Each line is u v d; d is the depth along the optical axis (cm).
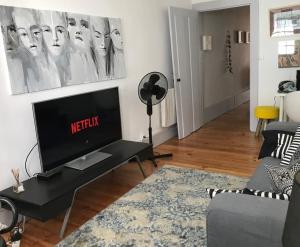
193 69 488
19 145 244
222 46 612
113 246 209
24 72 240
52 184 236
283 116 418
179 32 441
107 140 308
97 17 308
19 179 242
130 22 362
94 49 306
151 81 349
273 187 161
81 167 267
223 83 629
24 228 238
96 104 289
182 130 461
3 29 224
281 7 425
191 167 343
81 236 222
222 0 470
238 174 315
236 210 125
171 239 212
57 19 264
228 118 583
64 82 275
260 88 463
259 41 450
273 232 117
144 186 296
